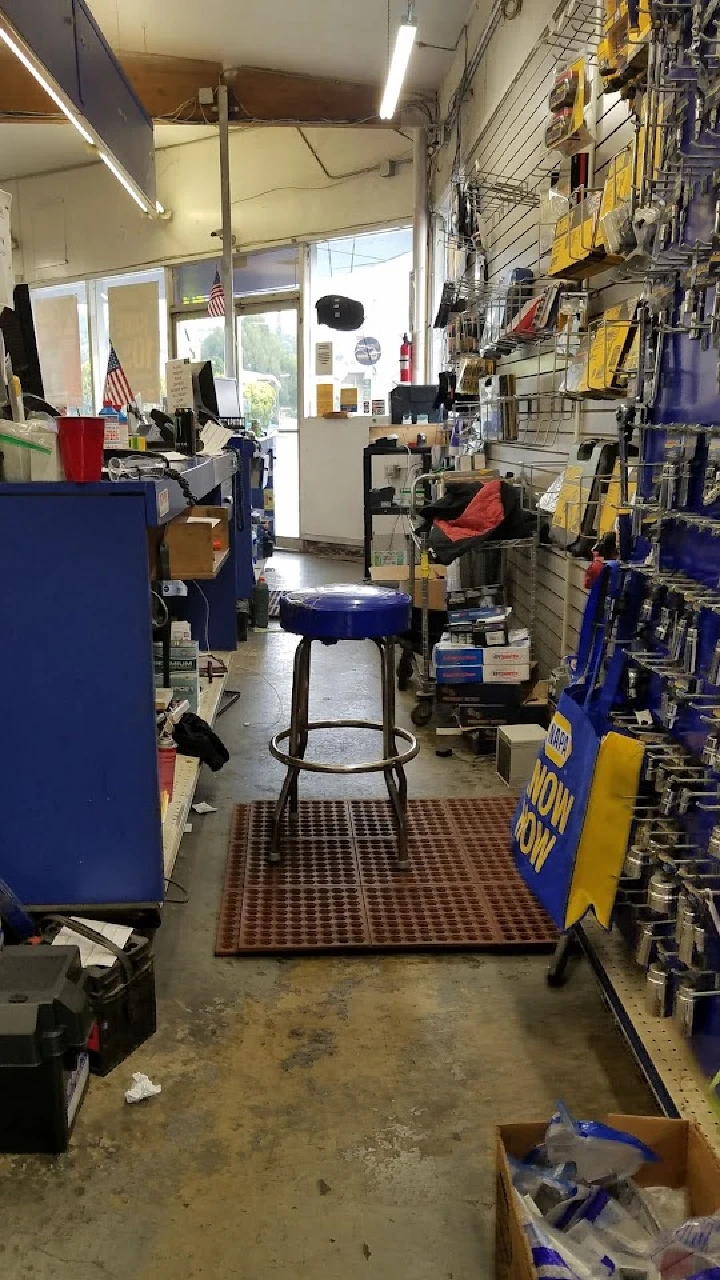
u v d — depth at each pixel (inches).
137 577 74.7
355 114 281.4
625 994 72.5
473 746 143.6
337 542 340.2
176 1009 79.7
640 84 75.2
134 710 77.5
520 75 167.9
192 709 122.2
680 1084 62.3
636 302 89.3
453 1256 55.5
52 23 133.4
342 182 307.6
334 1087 70.1
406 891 99.5
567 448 139.5
